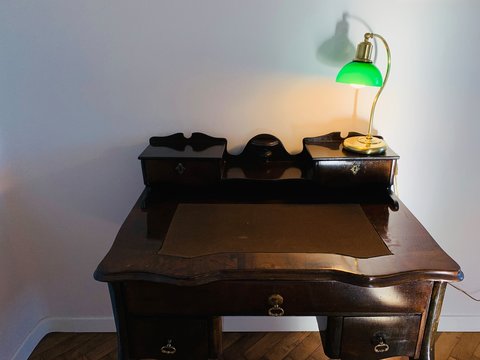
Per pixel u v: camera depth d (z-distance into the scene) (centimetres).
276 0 115
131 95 127
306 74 124
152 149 123
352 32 118
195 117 130
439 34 118
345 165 114
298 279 81
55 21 118
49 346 160
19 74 124
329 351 97
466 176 138
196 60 123
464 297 160
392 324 92
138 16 117
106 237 150
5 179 137
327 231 96
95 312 165
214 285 87
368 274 79
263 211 107
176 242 91
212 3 116
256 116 129
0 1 115
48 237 149
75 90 126
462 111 128
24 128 131
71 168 138
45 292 159
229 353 157
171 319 93
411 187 140
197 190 119
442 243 150
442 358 153
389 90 126
